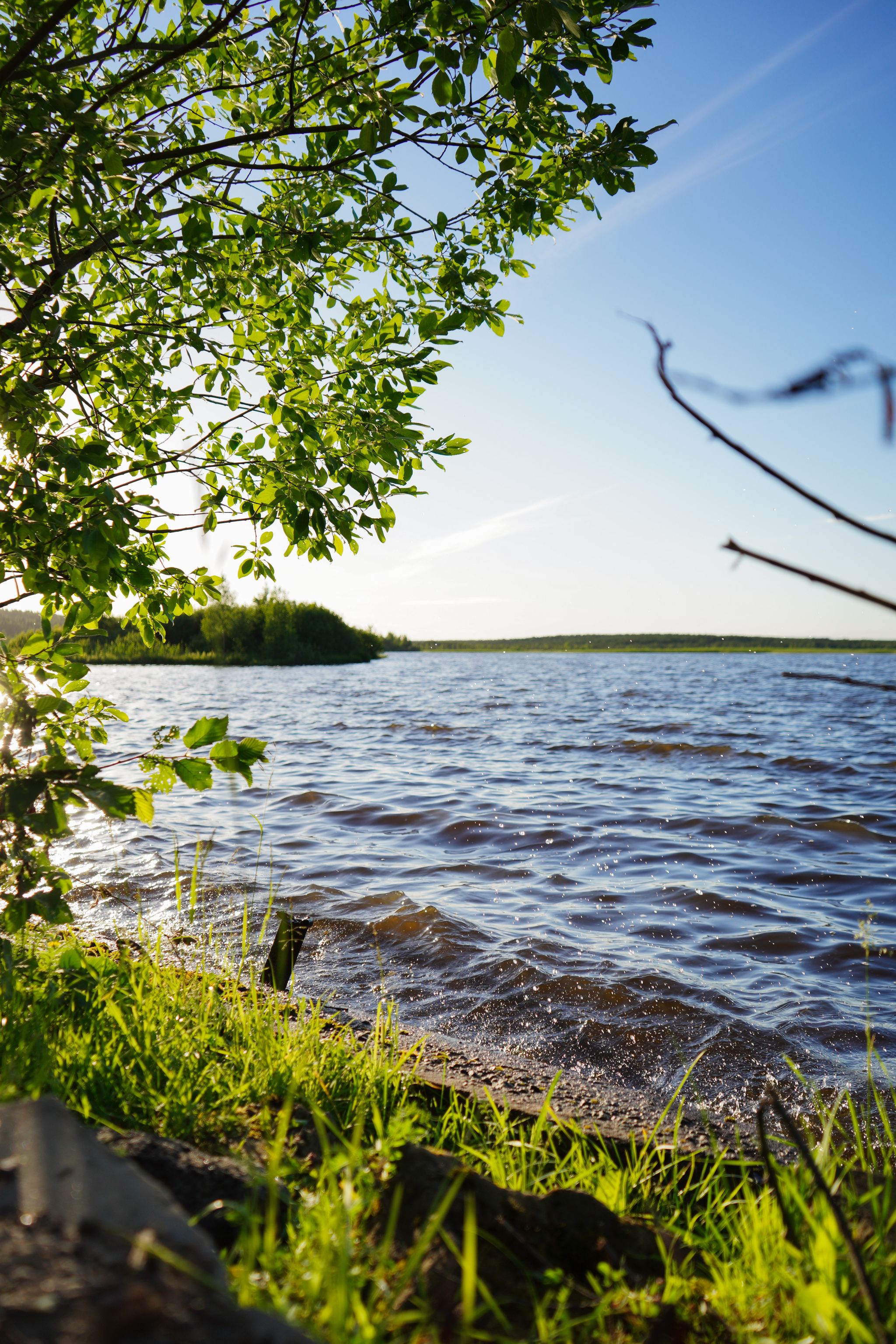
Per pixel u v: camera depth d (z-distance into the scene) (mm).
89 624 4109
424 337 4562
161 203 4195
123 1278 1371
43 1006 3500
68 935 4992
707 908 8031
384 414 4398
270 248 4219
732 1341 1855
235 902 7684
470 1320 1618
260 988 4750
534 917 7711
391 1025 4660
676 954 6770
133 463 4492
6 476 3639
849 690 49562
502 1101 3865
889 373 802
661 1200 3094
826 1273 1881
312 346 4758
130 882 8289
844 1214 2324
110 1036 3363
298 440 4398
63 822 3131
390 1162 2322
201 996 4074
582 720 28406
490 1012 5543
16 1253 1408
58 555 3963
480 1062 4441
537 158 4352
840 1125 4152
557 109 4082
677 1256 2258
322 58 3920
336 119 4230
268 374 4605
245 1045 3623
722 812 12602
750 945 6992
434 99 3670
